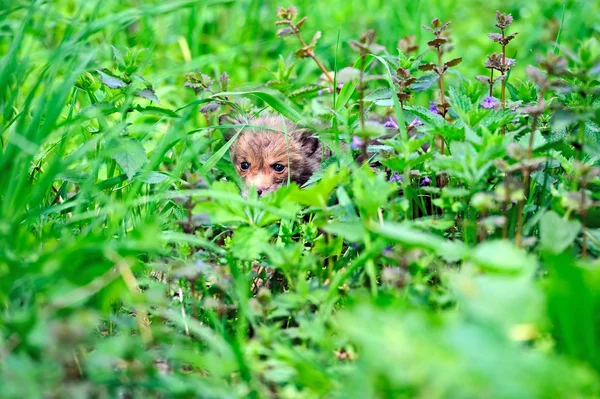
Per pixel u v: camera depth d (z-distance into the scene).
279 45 9.02
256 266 4.92
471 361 2.55
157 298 3.48
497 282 2.98
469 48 9.55
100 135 4.75
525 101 5.50
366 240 3.67
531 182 4.68
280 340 3.59
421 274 3.82
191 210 4.15
